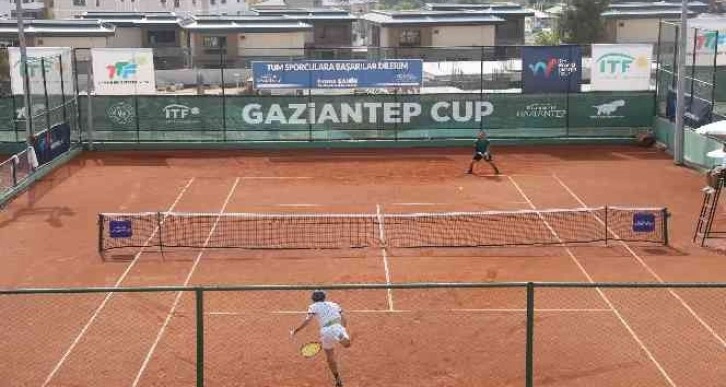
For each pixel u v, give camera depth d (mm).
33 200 28062
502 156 35344
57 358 15523
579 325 16938
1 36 64500
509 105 37250
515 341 16219
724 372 14805
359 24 96750
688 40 39344
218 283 19812
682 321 17109
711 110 32438
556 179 30891
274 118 37062
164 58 71500
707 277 20031
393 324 17078
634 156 35031
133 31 75312
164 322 17234
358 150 36844
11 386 14430
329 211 26484
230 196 28562
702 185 29766
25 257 21953
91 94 36312
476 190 29266
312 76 36562
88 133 36250
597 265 21016
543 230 24016
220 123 37031
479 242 22969
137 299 18531
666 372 14844
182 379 14703
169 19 78250
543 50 36906
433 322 17188
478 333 16625
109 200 28047
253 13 89625
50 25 67188
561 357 15500
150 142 36781
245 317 17469
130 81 36375
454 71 53406
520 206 27000
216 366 15195
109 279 20156
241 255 22000
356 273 20531
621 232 23781
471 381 14617
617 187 29578
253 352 15766
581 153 35781
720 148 30266
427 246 22656
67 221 25469
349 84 36656
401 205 27219
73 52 35500
